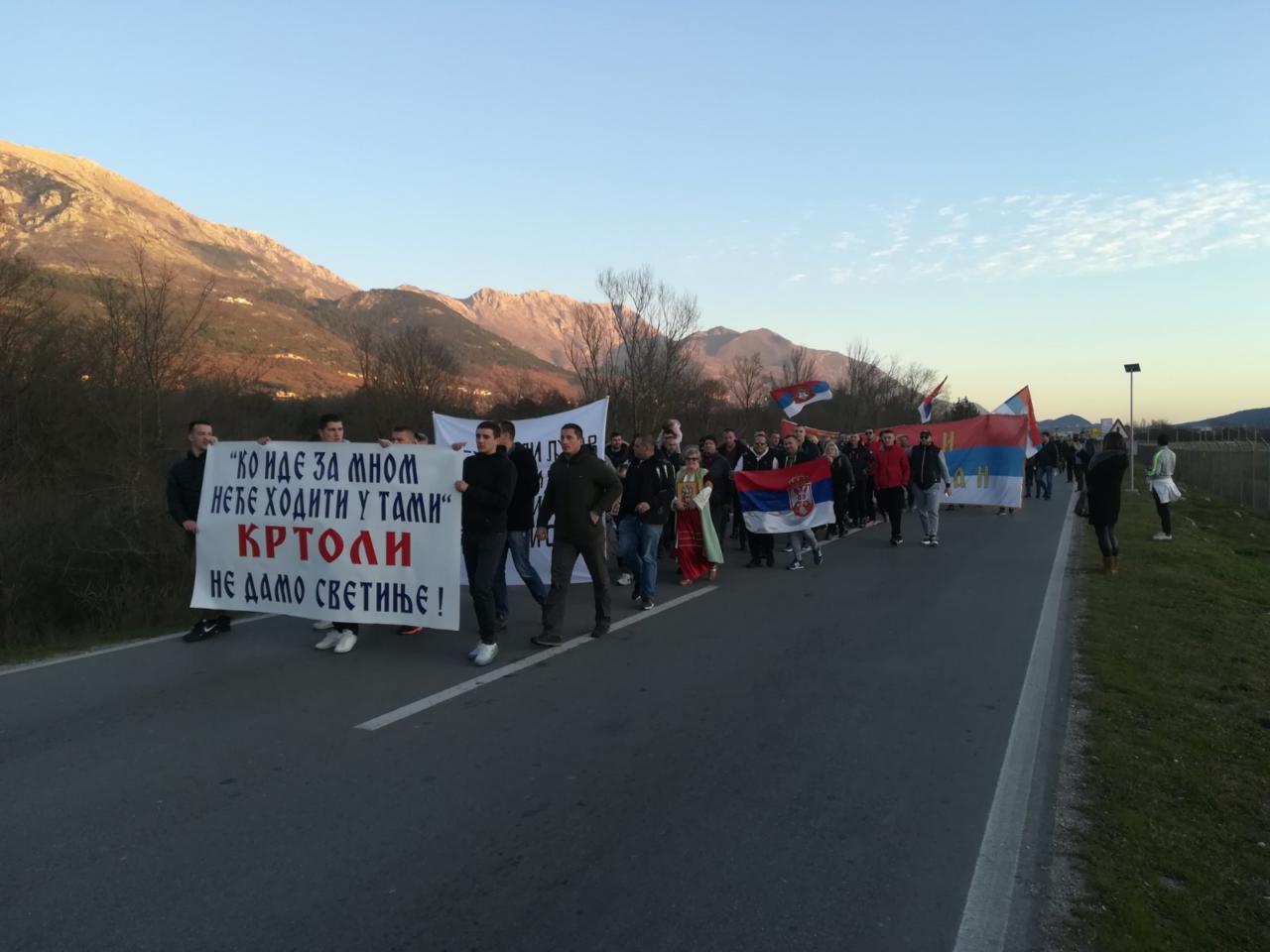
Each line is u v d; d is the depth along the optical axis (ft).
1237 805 14.30
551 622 25.30
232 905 11.14
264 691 20.56
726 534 55.11
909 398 255.09
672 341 135.33
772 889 11.62
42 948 10.19
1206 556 43.55
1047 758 16.38
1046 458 85.20
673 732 17.78
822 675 22.03
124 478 38.14
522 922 10.78
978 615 29.55
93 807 14.06
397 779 15.23
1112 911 11.03
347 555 24.80
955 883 11.79
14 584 28.81
